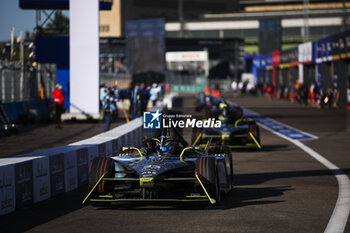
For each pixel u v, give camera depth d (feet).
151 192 43.32
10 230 36.60
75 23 154.30
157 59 398.83
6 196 42.47
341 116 178.09
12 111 144.25
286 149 92.07
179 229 36.19
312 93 249.55
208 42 466.29
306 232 35.42
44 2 175.11
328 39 232.32
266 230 35.91
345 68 220.23
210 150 54.39
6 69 146.51
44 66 183.52
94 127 137.49
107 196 42.39
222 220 38.86
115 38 410.93
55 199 48.65
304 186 55.16
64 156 52.44
